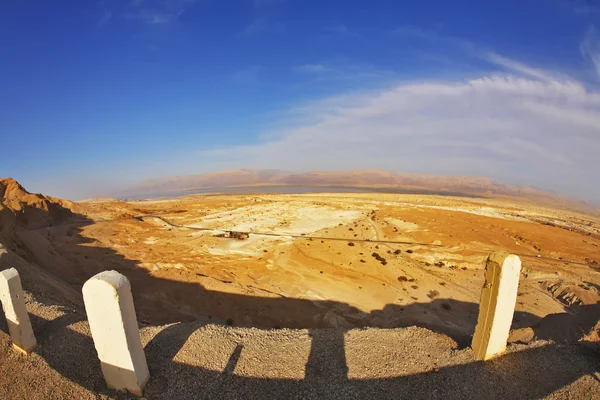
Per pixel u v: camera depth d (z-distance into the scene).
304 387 7.46
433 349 8.94
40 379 6.90
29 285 12.32
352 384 7.56
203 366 7.86
